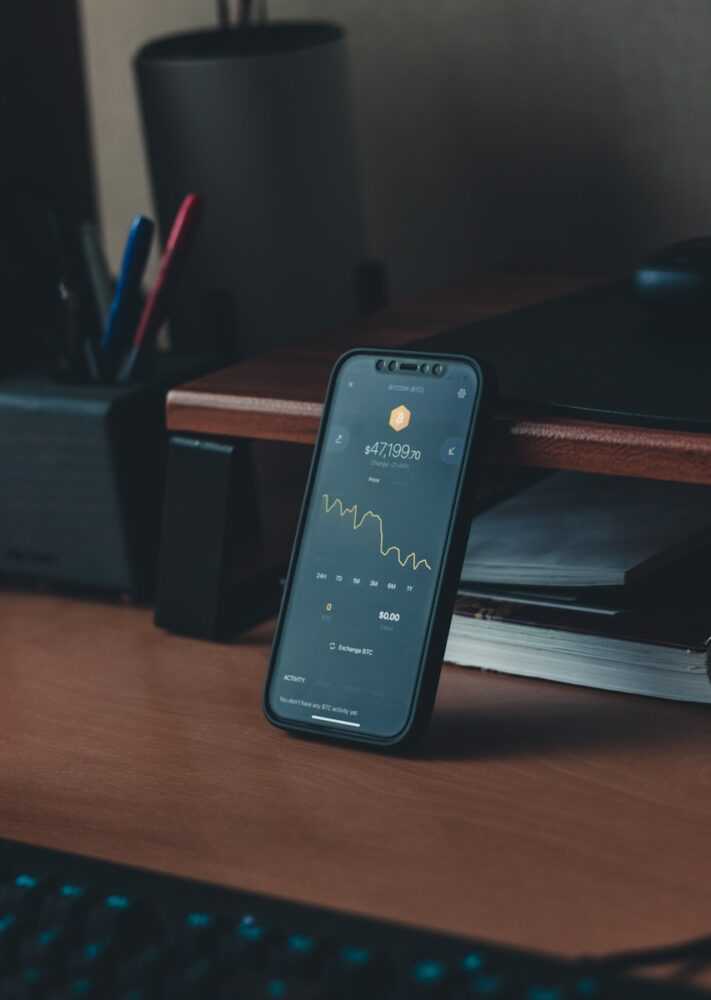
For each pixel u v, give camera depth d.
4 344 1.14
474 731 0.83
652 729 0.81
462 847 0.71
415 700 0.80
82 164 1.33
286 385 0.96
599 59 1.21
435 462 0.83
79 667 0.95
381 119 1.32
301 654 0.84
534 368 0.90
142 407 1.05
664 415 0.80
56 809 0.77
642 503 0.98
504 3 1.24
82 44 1.34
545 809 0.74
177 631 0.99
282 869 0.70
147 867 0.70
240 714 0.87
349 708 0.82
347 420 0.87
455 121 1.29
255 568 1.04
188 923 0.59
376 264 1.21
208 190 1.17
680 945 0.59
